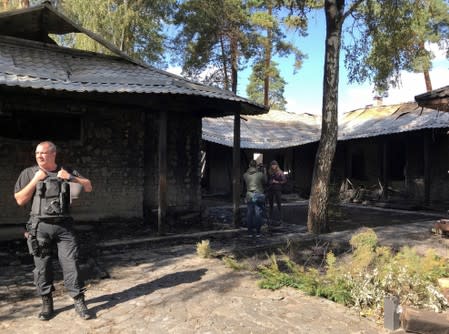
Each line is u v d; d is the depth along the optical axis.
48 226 4.30
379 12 11.38
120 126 10.53
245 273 6.18
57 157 9.76
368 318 4.44
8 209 9.23
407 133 16.30
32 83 7.25
